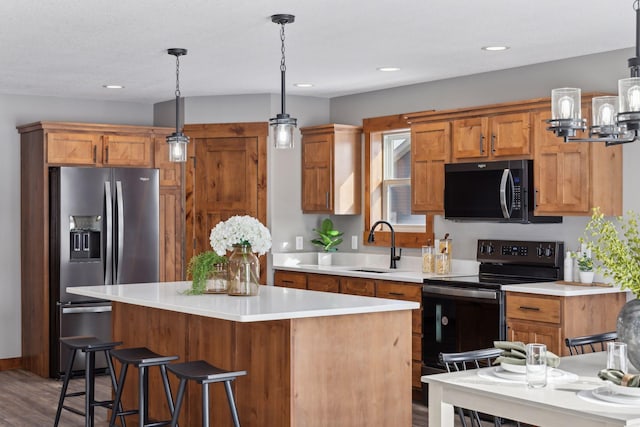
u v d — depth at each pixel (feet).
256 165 24.03
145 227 23.39
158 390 16.63
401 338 14.46
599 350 16.66
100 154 23.26
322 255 24.68
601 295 16.78
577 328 16.31
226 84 22.11
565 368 10.50
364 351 13.96
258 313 12.59
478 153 18.94
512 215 18.02
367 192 23.85
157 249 23.58
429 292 18.92
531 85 19.24
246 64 19.07
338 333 13.64
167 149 24.31
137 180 23.27
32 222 23.21
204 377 12.10
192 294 15.58
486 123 18.75
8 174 23.80
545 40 16.44
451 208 19.48
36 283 22.99
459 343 18.22
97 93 23.75
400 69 19.84
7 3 13.48
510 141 18.21
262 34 15.83
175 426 12.78
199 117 24.48
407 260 22.53
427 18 14.53
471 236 20.58
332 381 13.56
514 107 18.08
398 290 19.84
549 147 17.44
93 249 22.75
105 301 22.71
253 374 14.06
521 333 16.94
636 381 8.66
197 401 15.49
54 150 22.56
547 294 16.39
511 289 17.10
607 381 9.21
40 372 22.70
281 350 13.34
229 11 13.97
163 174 24.22
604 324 16.88
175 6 13.65
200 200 24.52
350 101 24.38
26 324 23.73
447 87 21.29
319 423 13.42
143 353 14.51
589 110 16.74
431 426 9.78
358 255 23.95
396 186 23.48
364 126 23.79
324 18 14.49
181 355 15.96
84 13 14.15
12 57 18.26
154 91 23.39
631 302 9.95
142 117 25.94
